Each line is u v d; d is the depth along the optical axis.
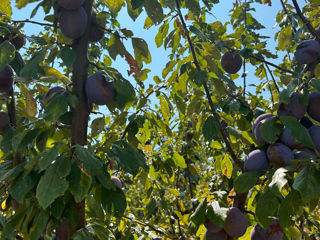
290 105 1.53
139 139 2.80
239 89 3.29
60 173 1.31
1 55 1.56
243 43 3.13
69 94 1.58
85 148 1.41
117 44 2.07
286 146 1.50
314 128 1.49
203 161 4.75
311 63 1.90
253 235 1.83
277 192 1.25
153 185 3.14
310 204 1.42
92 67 2.24
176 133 3.76
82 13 1.69
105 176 1.44
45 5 1.74
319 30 2.04
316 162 1.29
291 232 1.76
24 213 1.49
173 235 3.48
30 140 1.59
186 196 4.02
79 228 1.56
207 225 1.81
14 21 1.83
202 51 2.35
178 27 2.49
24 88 2.15
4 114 1.92
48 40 2.12
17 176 1.47
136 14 1.99
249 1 3.95
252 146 1.93
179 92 2.45
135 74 2.17
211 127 2.07
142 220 3.41
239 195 1.93
